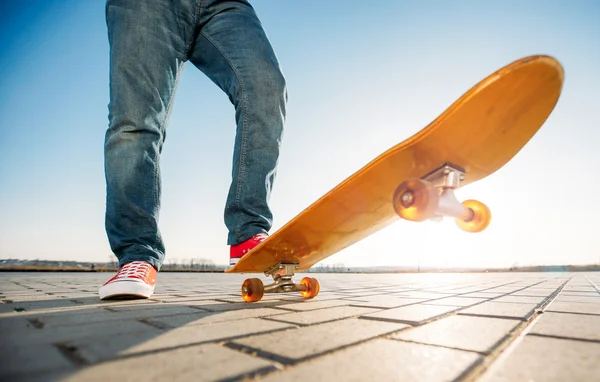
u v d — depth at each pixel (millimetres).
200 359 822
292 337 1070
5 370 723
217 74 2758
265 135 2551
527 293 3064
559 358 873
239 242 2482
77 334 1072
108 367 752
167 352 876
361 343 1006
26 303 1970
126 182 2180
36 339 997
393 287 4078
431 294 2893
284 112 2689
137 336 1051
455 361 835
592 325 1336
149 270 2221
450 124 1377
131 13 2264
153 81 2275
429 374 742
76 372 716
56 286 3791
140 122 2207
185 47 2586
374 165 1520
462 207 1497
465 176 1651
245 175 2512
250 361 812
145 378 688
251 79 2547
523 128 1524
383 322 1367
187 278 7703
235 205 2502
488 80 1297
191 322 1317
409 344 997
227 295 2660
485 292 3176
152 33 2299
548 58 1308
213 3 2641
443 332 1175
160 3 2355
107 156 2217
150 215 2260
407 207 1200
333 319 1433
